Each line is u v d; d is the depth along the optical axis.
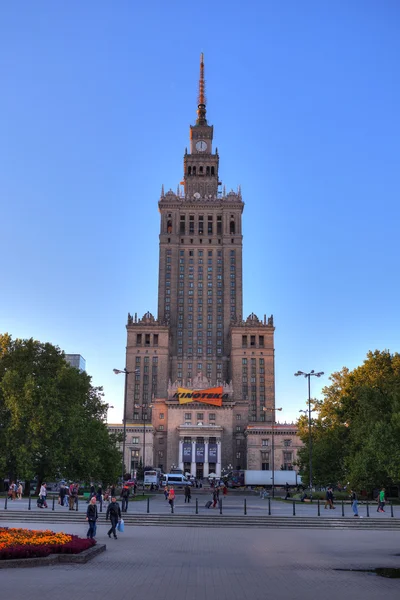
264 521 52.00
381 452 74.25
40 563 28.22
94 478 99.38
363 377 97.75
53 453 84.56
